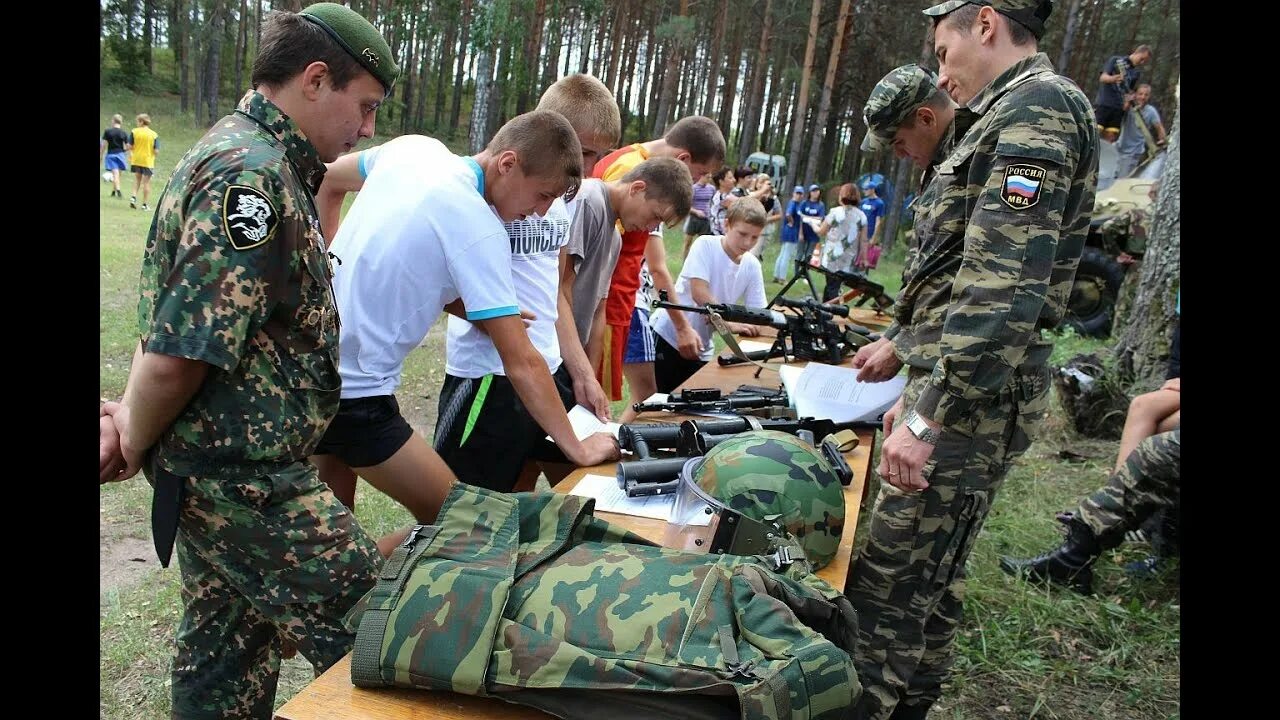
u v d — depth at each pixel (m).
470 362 2.56
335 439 2.09
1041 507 4.18
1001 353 1.81
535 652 1.22
